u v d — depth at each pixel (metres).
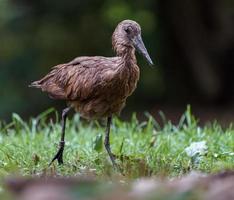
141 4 25.80
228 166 10.69
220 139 12.74
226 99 27.08
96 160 11.11
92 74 11.05
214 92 26.92
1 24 24.92
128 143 12.41
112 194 6.87
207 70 26.92
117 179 9.13
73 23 25.33
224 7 26.86
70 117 22.16
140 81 26.16
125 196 6.82
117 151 11.90
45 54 25.06
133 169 9.59
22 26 24.98
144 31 26.06
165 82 26.64
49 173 10.02
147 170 9.66
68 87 11.34
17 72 24.70
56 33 25.20
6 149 11.83
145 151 11.77
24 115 23.98
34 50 24.95
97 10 25.38
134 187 7.26
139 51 11.21
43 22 25.11
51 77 11.69
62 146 11.09
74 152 11.85
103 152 11.59
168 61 26.67
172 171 10.30
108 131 11.28
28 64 24.81
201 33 26.86
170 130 13.60
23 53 24.88
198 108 26.52
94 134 13.62
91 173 10.07
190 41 26.70
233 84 26.97
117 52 11.22
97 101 11.12
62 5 24.98
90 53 25.53
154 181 8.27
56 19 25.16
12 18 24.88
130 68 11.09
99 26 25.52
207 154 11.57
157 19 26.22
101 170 10.39
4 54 24.81
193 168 10.71
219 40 26.88
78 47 25.44
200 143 11.55
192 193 6.95
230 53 26.94
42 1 24.92
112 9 25.42
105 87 10.97
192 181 7.57
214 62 27.08
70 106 11.52
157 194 6.87
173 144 12.42
